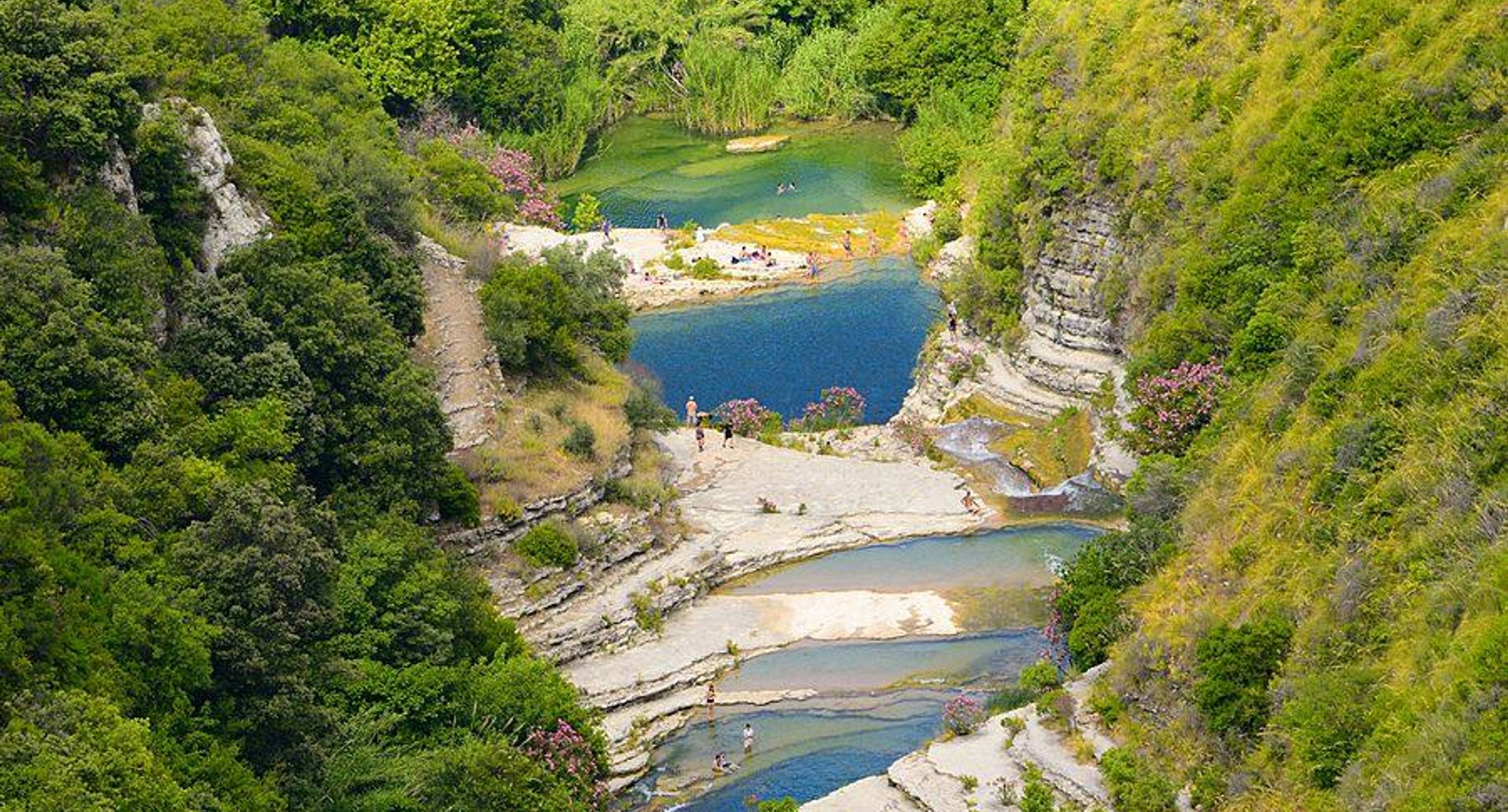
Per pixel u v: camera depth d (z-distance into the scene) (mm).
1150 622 94000
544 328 123625
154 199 100812
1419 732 75062
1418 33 114188
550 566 106000
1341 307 102750
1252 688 85438
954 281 150875
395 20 188625
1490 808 70500
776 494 124062
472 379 117500
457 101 196750
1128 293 127188
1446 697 75312
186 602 78250
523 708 90125
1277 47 126688
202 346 97000
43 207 91938
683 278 171125
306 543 82312
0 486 75750
